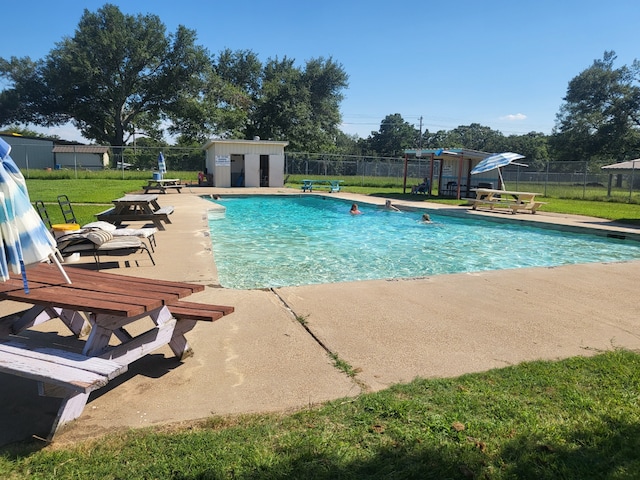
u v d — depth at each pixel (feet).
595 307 16.26
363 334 13.10
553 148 160.86
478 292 17.94
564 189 85.92
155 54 158.20
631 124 144.05
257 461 7.03
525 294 17.80
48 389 7.89
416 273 25.11
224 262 26.84
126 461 7.08
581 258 30.09
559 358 11.55
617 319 14.93
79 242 21.06
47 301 9.20
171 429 8.10
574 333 13.52
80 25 152.76
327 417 8.46
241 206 62.13
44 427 8.15
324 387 9.84
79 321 12.31
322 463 7.02
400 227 43.55
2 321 10.94
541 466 7.06
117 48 149.89
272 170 92.99
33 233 8.73
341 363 11.07
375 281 19.43
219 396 9.39
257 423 8.29
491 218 46.68
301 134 169.07
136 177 104.47
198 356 11.47
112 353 9.06
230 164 91.66
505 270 22.15
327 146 177.47
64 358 8.44
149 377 10.28
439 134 295.89
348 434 7.87
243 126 168.66
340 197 69.31
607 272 22.07
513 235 39.47
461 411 8.65
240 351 11.79
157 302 9.36
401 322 14.17
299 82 179.42
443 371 10.73
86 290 10.27
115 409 8.82
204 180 95.20
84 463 7.03
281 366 10.91
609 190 76.89
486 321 14.46
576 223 42.32
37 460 7.09
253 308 15.24
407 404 8.86
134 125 179.73
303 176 109.91
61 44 153.48
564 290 18.51
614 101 143.64
